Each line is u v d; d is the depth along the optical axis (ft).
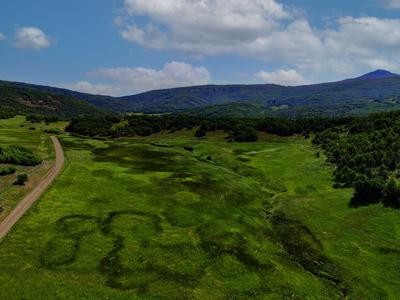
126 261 169.37
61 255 168.04
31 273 150.82
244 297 152.46
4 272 148.56
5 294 134.62
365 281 177.78
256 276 169.27
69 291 141.59
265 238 214.69
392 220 233.76
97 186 265.95
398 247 206.18
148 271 163.63
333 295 165.68
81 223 202.28
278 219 251.39
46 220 201.46
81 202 232.73
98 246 180.04
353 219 243.19
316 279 176.45
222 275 167.12
